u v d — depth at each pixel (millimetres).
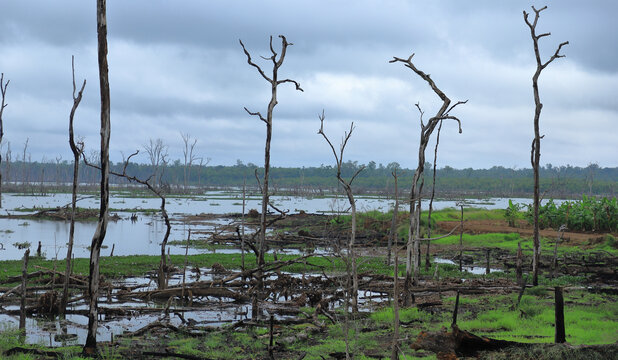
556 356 8539
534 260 18391
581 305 15125
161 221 51188
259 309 16094
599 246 30266
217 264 23500
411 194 15297
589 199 42500
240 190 157000
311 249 30969
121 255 28719
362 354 10219
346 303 8180
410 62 14945
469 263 26906
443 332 9125
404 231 36344
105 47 10320
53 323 14000
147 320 14766
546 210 40406
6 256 27203
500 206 83375
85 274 21047
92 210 58719
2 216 51812
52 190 112812
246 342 11914
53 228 43156
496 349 8938
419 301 16344
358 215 41312
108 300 17125
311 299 17156
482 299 16281
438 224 39375
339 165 8500
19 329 12695
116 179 191375
